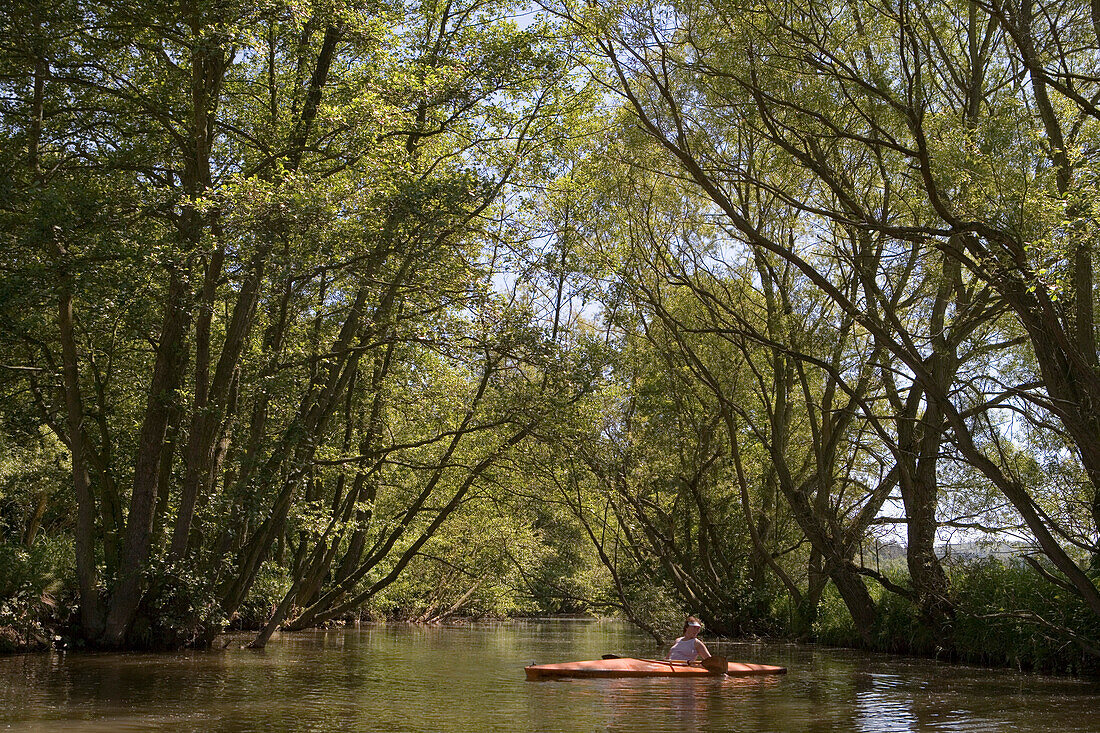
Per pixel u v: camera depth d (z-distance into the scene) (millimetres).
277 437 17094
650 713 9594
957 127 14266
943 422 17859
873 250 18859
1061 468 15438
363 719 8953
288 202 14102
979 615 15969
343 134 16344
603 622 44281
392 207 14914
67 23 15047
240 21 14766
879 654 19234
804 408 26656
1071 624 14453
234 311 16766
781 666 15430
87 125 16594
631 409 25094
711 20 15688
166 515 16969
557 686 12203
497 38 17125
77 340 17688
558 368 17094
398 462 19750
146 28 15719
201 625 17125
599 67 18672
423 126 17109
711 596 26328
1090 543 14766
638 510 24922
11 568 15312
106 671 12844
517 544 28578
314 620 24406
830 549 20781
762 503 27047
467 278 16891
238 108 19094
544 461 20969
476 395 21609
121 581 16016
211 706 9742
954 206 14289
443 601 39344
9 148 15391
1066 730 8695
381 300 17406
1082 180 12164
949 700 11062
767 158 20781
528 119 18359
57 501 26156
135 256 14039
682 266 22969
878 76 15281
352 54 18109
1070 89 13977
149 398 16547
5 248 14305
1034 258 12969
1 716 8750
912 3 16531
